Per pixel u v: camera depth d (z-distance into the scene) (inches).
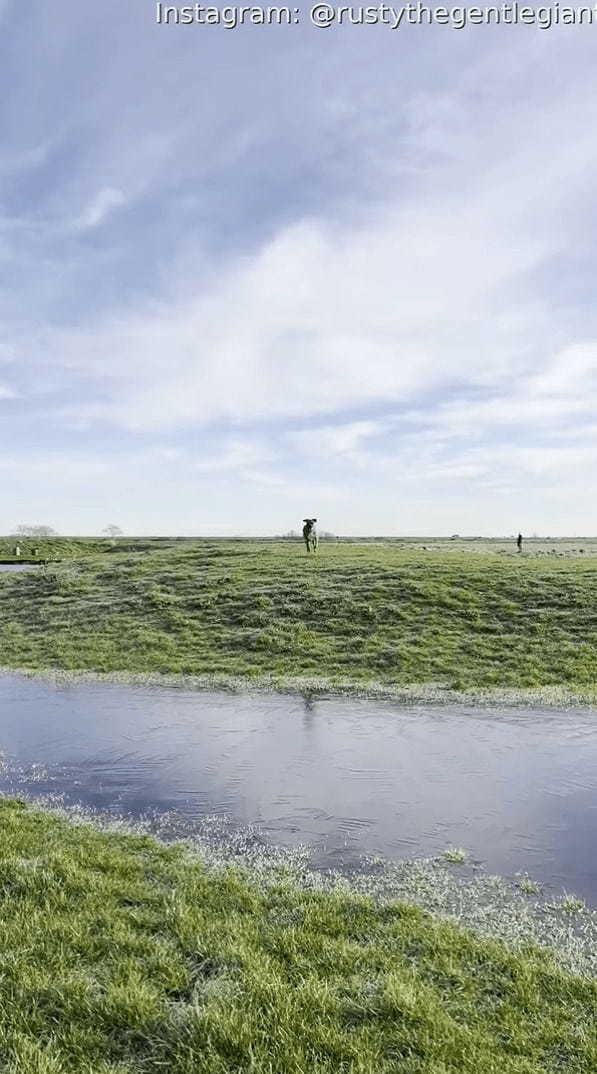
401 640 1293.1
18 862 422.9
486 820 525.7
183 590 1750.7
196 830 514.6
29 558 4087.1
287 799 574.6
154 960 313.6
